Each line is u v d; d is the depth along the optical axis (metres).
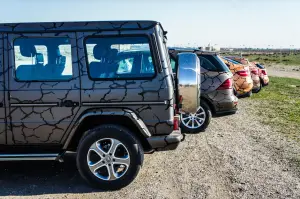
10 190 4.86
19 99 4.76
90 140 4.78
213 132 8.78
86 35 4.79
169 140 4.83
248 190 4.97
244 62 15.38
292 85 24.22
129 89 4.74
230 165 6.09
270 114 11.79
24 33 4.79
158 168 5.89
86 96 4.74
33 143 4.89
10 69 4.79
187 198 4.66
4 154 4.84
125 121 4.97
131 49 4.80
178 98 5.14
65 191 4.84
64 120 4.78
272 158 6.54
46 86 4.76
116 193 4.79
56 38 4.81
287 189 5.02
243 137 8.27
